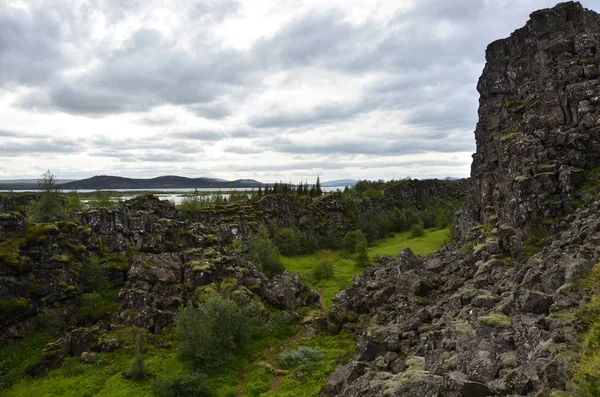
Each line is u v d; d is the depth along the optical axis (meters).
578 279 24.88
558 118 52.28
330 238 140.88
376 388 26.25
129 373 43.94
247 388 42.00
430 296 48.12
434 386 21.98
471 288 39.22
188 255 68.38
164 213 92.00
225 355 47.47
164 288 59.78
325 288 84.25
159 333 53.78
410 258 62.31
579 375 15.83
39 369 46.50
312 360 47.22
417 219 166.88
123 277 63.69
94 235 65.94
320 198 168.75
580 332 19.80
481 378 20.78
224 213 125.25
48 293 55.66
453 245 73.75
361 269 102.44
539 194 46.31
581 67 51.47
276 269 94.12
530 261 33.72
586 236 32.12
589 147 47.66
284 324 59.19
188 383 41.00
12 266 52.59
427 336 32.69
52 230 59.66
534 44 61.34
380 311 50.34
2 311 50.16
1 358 48.00
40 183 79.50
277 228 133.38
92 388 42.34
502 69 66.88
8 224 56.47
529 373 18.28
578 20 56.75
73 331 50.69
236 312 52.12
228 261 69.31
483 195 65.12
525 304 25.23
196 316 49.91
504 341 22.92
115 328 53.31
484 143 71.88
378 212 174.62
